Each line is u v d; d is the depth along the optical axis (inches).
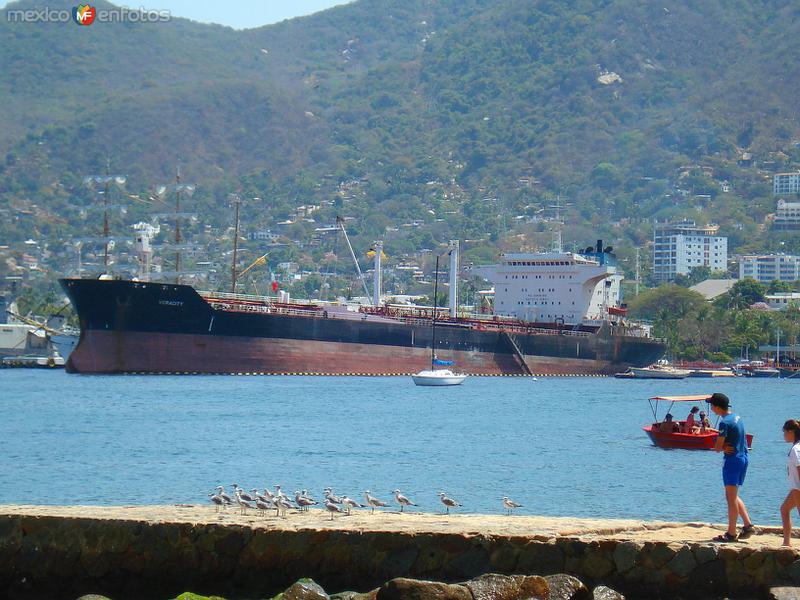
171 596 2174.0
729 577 2012.8
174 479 3887.8
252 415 6323.8
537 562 2065.7
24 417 6161.4
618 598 1980.8
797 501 2009.1
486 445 5012.3
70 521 2220.7
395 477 3954.2
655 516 3206.2
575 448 4936.0
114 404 6934.1
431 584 1967.3
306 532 2143.2
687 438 4909.0
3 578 2218.3
